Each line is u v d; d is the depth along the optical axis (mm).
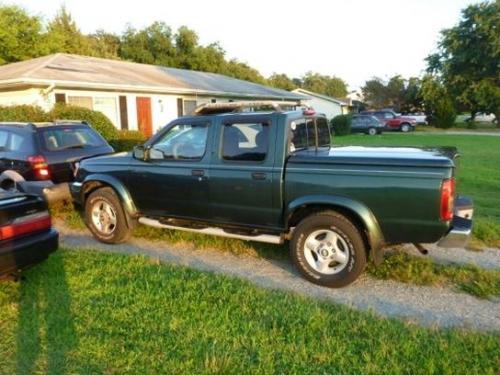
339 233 3969
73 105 13133
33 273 4227
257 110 4809
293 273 4453
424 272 4258
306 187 4023
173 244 5422
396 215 3678
